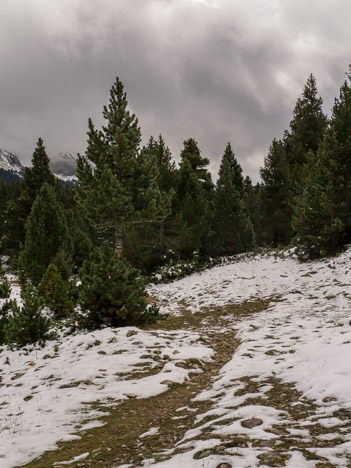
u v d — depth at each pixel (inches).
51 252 920.9
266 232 1430.9
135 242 1133.1
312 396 236.2
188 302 819.4
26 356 459.5
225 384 307.1
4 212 1626.5
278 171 1389.0
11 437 228.5
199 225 1173.1
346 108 995.3
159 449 193.2
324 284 742.5
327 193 903.7
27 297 507.8
